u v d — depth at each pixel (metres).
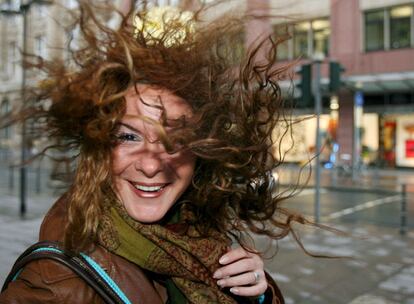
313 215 9.95
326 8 23.61
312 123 24.53
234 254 1.34
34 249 1.08
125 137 1.17
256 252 1.40
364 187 16.02
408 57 22.31
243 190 1.46
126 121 1.16
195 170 1.38
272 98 1.36
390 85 22.44
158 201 1.19
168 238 1.18
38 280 1.02
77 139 1.21
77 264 1.06
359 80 21.98
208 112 1.22
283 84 2.11
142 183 1.17
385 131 24.80
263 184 1.49
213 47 1.29
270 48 1.36
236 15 1.36
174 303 1.27
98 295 1.06
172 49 1.20
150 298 1.12
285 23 1.46
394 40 22.72
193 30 1.27
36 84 1.21
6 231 7.70
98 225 1.12
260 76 1.34
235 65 1.32
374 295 4.80
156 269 1.18
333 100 24.45
